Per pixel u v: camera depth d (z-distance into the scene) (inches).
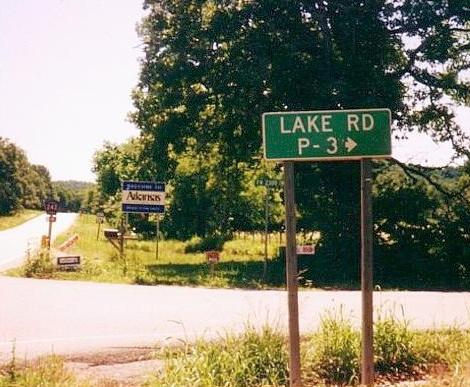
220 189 1531.7
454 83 979.3
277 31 880.3
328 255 818.2
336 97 828.0
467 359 220.5
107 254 1019.3
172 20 952.9
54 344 294.4
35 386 199.8
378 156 171.3
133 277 638.5
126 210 805.2
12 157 4699.8
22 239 1526.8
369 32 889.5
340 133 172.6
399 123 970.7
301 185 884.6
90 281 613.6
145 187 812.6
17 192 4722.0
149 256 1063.0
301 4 902.4
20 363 251.6
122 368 249.0
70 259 697.6
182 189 1664.6
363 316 171.0
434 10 878.4
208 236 1429.6
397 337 239.5
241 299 463.8
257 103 900.0
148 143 1061.1
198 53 926.4
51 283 574.9
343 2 900.0
